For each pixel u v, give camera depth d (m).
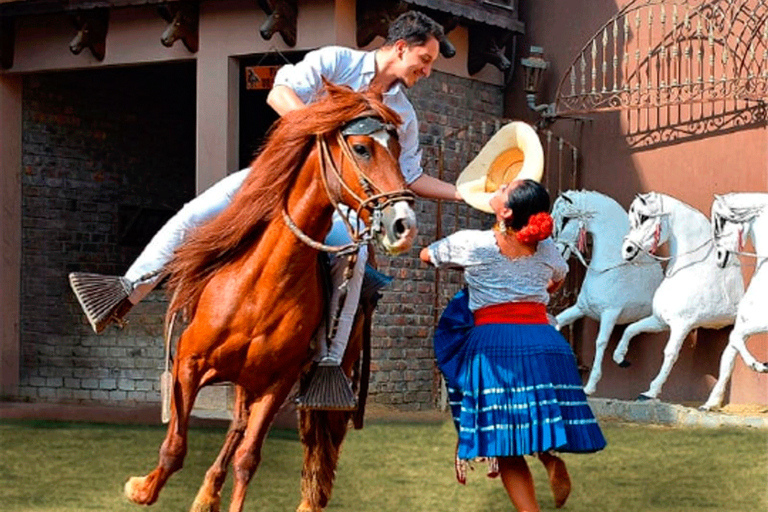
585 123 13.37
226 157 12.38
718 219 11.05
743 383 11.97
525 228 5.64
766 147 12.04
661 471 8.26
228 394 12.33
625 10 12.62
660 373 11.66
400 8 11.88
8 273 13.87
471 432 5.66
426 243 12.96
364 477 7.90
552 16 13.76
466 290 5.98
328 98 5.19
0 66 13.77
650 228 11.59
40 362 13.94
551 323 6.27
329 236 5.65
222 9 12.40
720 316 11.59
